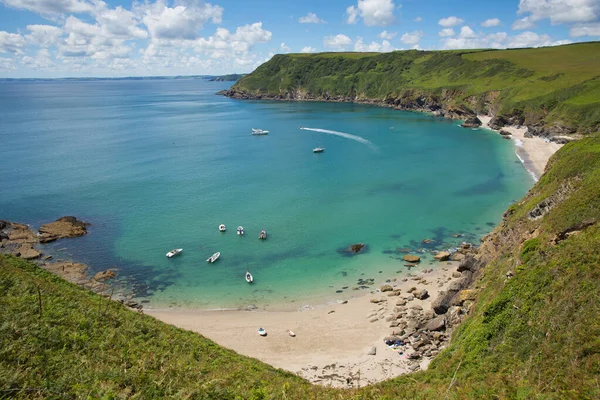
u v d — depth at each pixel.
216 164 117.19
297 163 118.19
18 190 92.69
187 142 148.62
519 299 32.81
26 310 29.92
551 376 24.06
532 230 44.28
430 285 55.00
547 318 28.92
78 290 42.62
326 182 99.81
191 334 39.12
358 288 55.28
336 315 49.06
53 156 124.25
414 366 38.78
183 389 22.78
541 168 107.62
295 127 180.38
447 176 103.56
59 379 21.20
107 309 35.91
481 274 49.56
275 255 64.38
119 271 59.69
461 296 46.47
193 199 88.12
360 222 76.38
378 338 44.28
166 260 62.78
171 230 72.88
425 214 79.62
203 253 64.88
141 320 36.47
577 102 137.25
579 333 25.58
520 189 92.44
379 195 90.44
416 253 64.69
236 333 45.53
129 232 72.06
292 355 41.50
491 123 168.75
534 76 184.25
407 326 45.78
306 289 55.22
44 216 78.81
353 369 39.00
